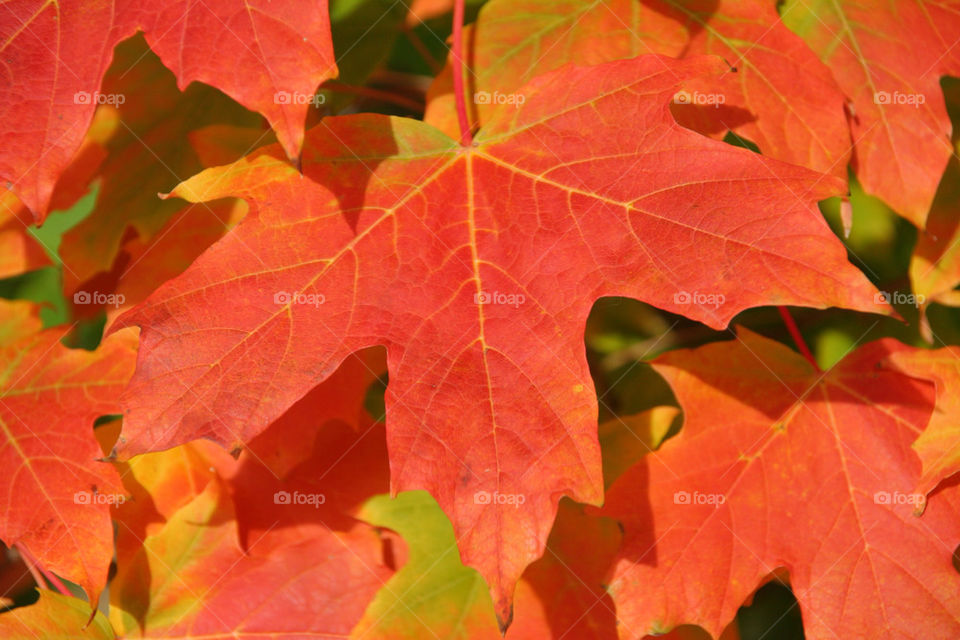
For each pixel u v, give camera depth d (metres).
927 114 0.36
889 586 0.34
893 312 0.32
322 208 0.34
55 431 0.35
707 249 0.33
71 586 0.38
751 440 0.35
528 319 0.33
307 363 0.32
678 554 0.34
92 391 0.35
